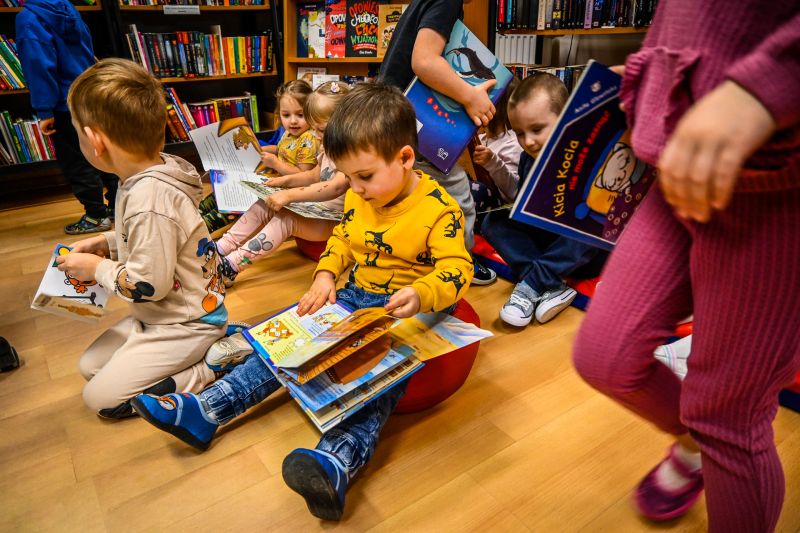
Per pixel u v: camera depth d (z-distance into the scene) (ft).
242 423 3.87
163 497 3.24
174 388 3.92
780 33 1.36
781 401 3.78
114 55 9.78
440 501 3.17
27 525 3.07
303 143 7.12
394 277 3.80
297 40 10.81
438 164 4.96
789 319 1.85
